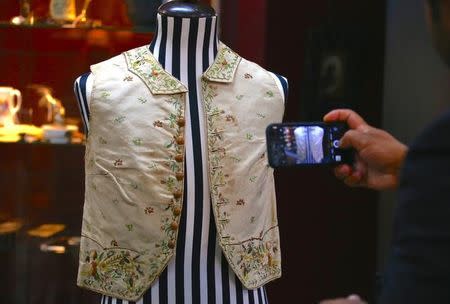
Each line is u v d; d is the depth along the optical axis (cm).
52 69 321
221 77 198
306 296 319
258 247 200
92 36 317
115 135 192
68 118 322
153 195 190
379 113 316
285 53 304
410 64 313
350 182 161
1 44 320
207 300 195
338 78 311
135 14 311
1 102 317
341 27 310
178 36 199
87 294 321
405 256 108
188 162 194
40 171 323
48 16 316
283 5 302
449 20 115
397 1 311
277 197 314
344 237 319
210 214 195
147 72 196
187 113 196
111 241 194
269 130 157
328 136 159
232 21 300
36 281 323
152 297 193
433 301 105
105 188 193
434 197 106
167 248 192
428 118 313
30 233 323
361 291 320
